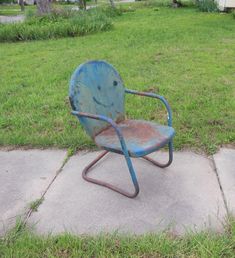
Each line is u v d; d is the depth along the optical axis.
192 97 5.16
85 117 2.97
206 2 17.08
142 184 3.22
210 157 3.61
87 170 3.44
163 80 6.03
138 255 2.42
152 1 24.77
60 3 37.03
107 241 2.54
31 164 3.66
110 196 3.08
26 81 6.45
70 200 3.06
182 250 2.43
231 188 3.10
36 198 3.11
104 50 8.75
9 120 4.71
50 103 5.26
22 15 25.14
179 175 3.32
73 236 2.60
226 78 5.97
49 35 11.45
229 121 4.34
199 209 2.86
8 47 10.28
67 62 7.74
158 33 10.88
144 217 2.80
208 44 8.74
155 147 2.92
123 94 3.47
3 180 3.40
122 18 16.20
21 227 2.76
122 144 2.82
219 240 2.49
